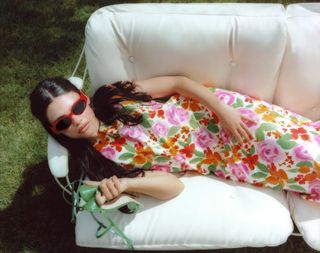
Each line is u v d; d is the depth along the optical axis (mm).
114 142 1629
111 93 1617
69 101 1476
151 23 1591
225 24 1576
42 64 2416
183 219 1558
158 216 1574
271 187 1640
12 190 2086
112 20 1604
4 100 2328
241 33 1570
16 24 2557
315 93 1654
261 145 1584
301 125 1617
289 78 1642
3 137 2229
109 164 1612
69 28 2523
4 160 2162
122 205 1477
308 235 1551
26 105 2307
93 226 1582
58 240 1968
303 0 2508
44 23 2553
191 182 1689
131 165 1634
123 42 1623
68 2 2607
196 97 1643
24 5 2607
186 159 1679
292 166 1547
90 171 1614
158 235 1550
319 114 1746
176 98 1708
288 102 1714
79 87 1634
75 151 1587
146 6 1632
